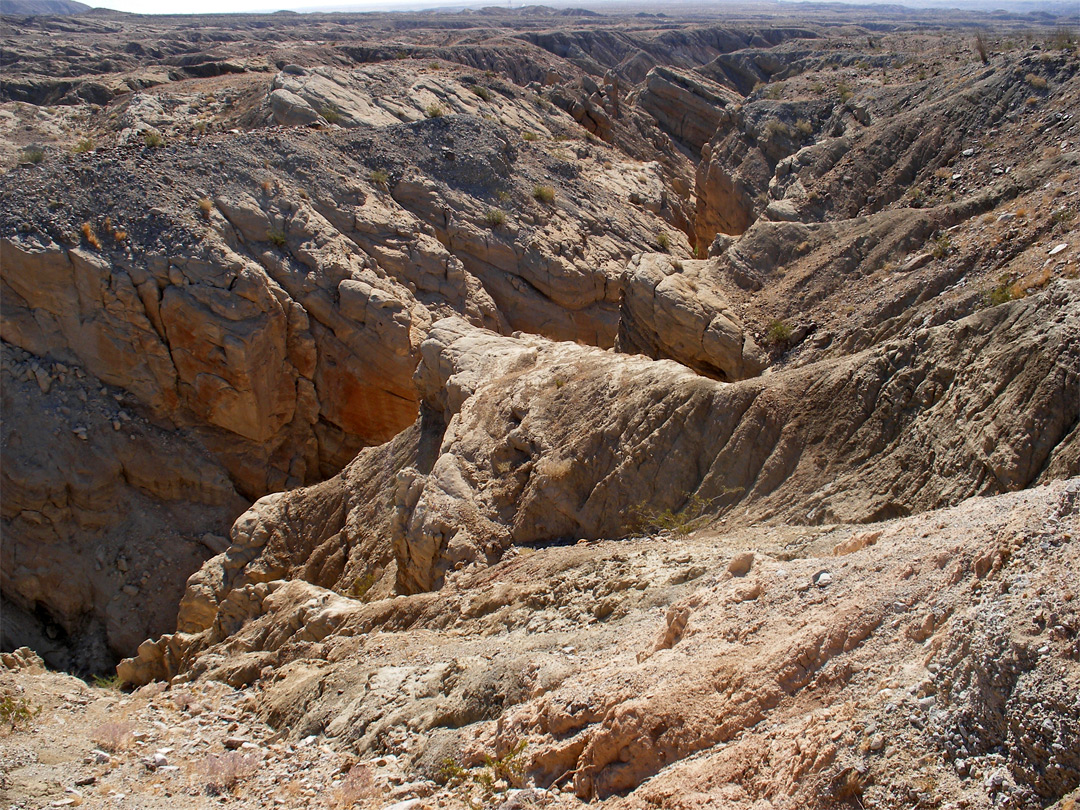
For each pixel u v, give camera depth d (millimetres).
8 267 27922
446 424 21203
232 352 28578
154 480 29016
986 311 12664
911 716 5469
